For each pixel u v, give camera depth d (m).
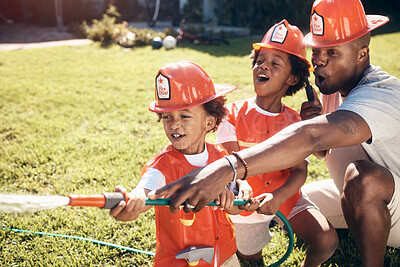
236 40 13.75
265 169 1.63
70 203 1.34
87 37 14.57
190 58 10.25
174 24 17.45
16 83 7.84
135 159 4.31
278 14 14.64
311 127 1.77
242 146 2.46
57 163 4.26
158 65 9.52
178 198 1.46
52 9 19.31
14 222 3.16
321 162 4.21
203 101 1.92
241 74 8.38
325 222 2.40
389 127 2.03
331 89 2.33
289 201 2.49
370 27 2.26
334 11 2.18
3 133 5.20
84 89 7.40
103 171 4.00
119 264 2.75
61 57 10.75
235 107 2.56
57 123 5.55
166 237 2.01
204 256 1.91
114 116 5.92
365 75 2.28
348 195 2.27
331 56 2.24
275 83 2.42
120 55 11.03
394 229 2.40
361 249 2.26
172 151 2.03
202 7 17.23
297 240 3.01
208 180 1.51
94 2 20.08
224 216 2.10
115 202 1.43
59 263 2.71
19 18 20.88
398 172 2.30
